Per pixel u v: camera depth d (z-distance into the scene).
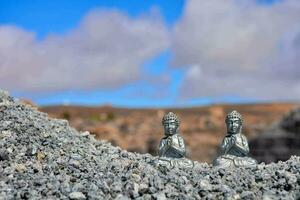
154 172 15.99
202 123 104.38
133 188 14.47
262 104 157.62
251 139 83.00
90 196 13.96
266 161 79.38
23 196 13.95
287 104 157.88
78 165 16.72
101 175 15.62
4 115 21.39
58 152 18.23
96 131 73.94
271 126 83.94
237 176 15.71
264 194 14.35
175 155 17.50
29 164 16.67
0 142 18.34
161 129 97.69
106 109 143.75
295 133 80.38
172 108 147.00
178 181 15.10
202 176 15.84
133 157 20.02
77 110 134.75
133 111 145.12
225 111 147.88
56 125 22.14
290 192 14.45
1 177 15.43
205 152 84.88
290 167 16.48
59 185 14.69
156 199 14.00
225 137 18.06
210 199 14.08
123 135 82.88
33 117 22.22
